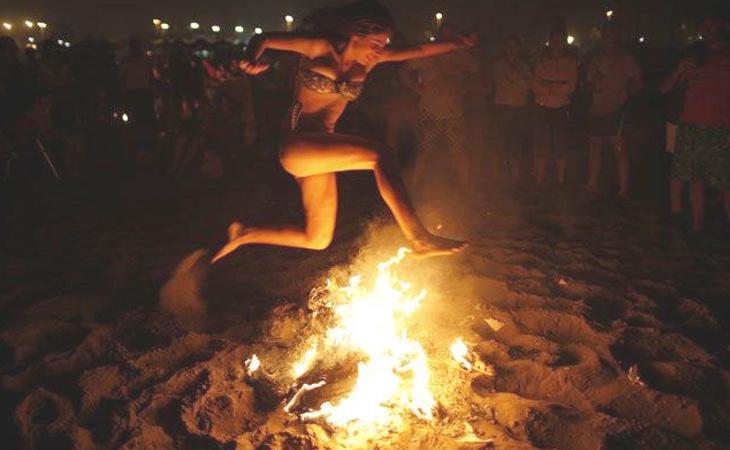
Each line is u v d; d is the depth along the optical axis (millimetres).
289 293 5578
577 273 6098
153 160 12312
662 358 4445
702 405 3822
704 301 5457
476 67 9039
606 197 9250
